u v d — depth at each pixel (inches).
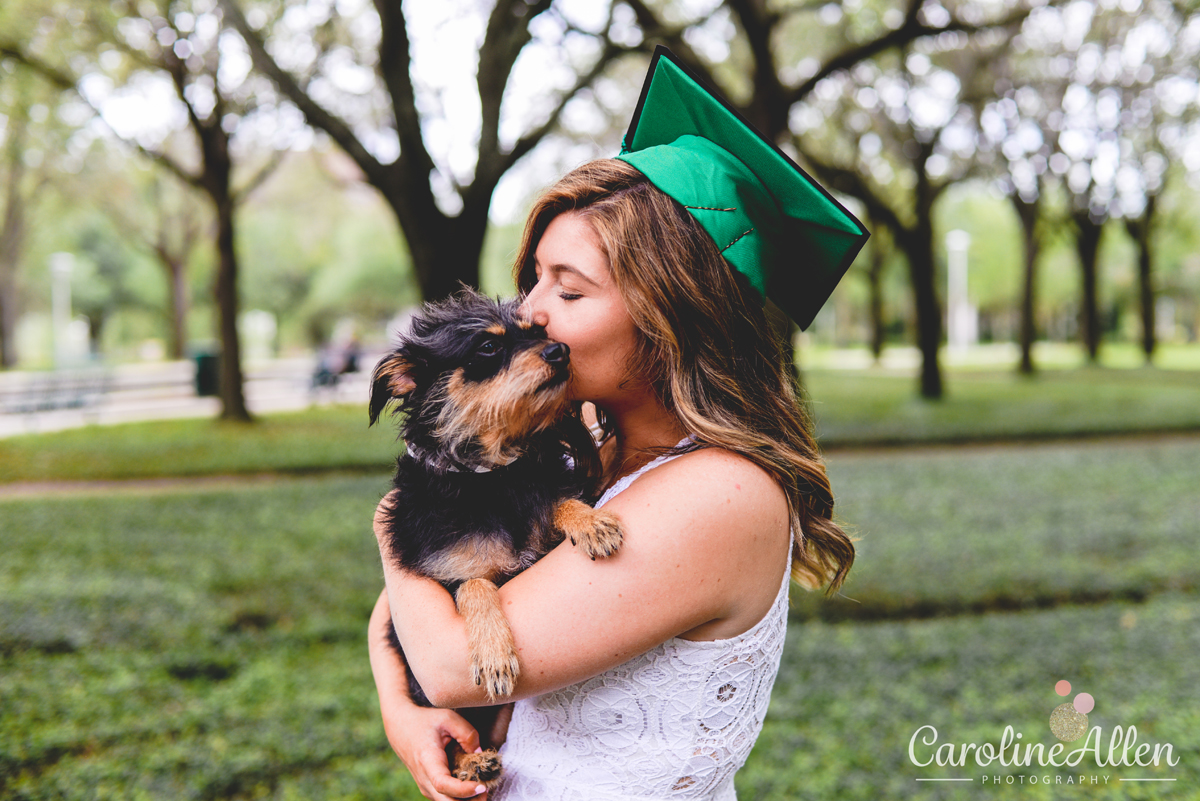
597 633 53.1
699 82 61.4
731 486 55.6
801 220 63.1
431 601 61.2
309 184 1102.4
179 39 551.5
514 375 67.3
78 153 864.3
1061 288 1950.1
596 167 60.4
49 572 265.3
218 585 251.1
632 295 56.4
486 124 336.8
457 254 335.0
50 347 2026.3
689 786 56.7
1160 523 305.1
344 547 295.0
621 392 63.4
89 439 578.9
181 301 1263.5
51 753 156.1
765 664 58.9
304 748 158.9
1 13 465.1
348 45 489.7
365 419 711.7
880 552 274.7
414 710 64.0
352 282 1780.3
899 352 1967.3
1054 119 836.0
